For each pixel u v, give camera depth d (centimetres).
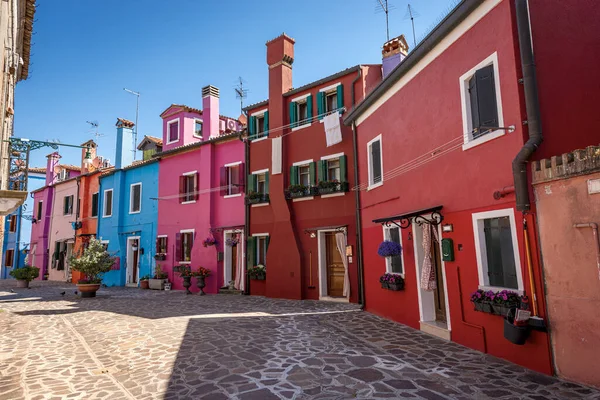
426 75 805
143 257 1972
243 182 1617
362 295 1095
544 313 511
